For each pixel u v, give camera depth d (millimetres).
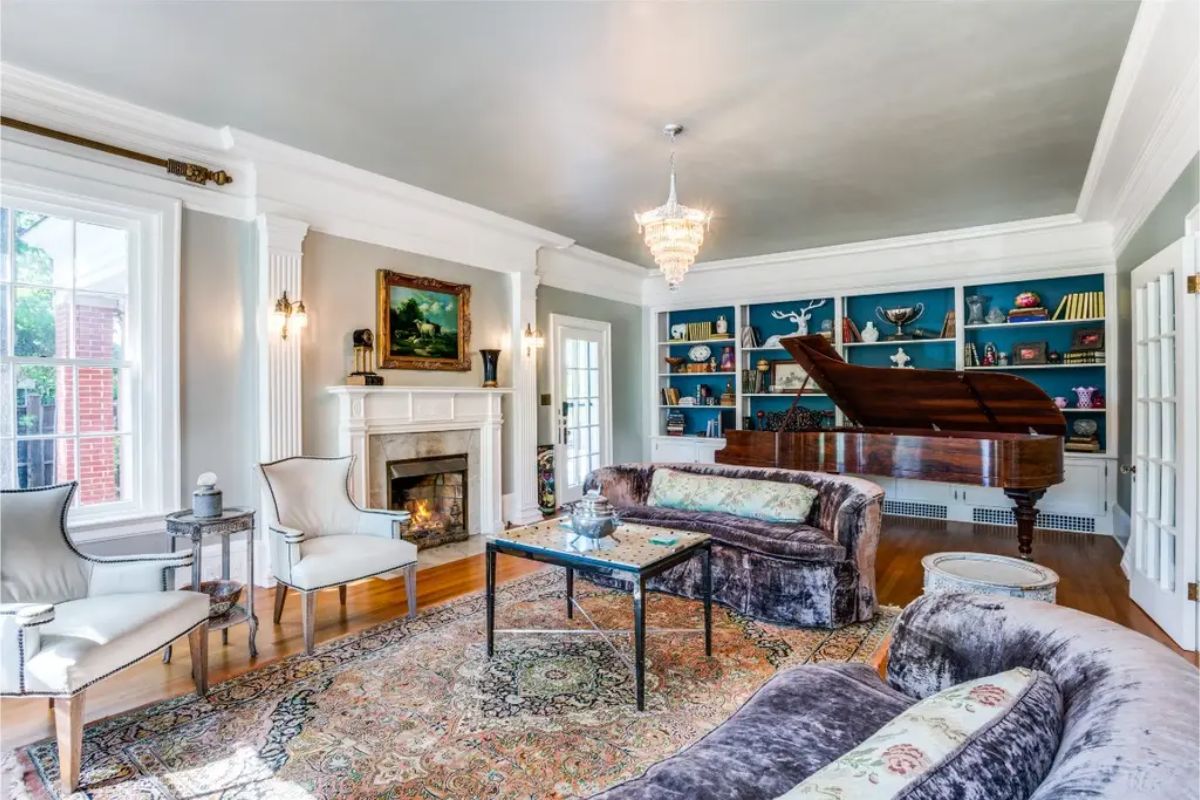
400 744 2189
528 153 3977
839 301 6609
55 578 2393
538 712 2408
